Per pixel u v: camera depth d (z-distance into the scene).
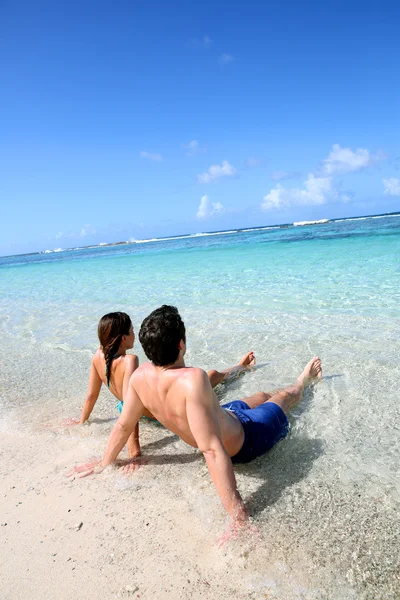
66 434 3.54
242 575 1.98
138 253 34.72
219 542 2.19
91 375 3.59
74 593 1.94
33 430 3.64
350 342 5.28
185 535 2.26
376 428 3.27
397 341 5.17
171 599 1.88
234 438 2.67
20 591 1.97
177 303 8.70
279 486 2.63
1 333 7.43
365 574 1.95
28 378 5.01
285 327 6.17
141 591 1.93
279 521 2.32
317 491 2.56
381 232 26.27
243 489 2.62
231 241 39.62
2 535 2.36
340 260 13.84
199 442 2.42
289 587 1.90
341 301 7.55
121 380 3.36
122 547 2.21
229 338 5.88
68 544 2.26
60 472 2.97
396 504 2.41
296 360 4.84
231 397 4.03
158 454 3.12
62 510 2.55
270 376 4.46
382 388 3.95
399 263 11.70
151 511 2.48
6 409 4.11
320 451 3.00
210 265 16.84
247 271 13.31
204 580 1.96
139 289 11.45
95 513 2.50
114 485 2.77
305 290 8.92
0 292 13.91
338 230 36.66
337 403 3.72
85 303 9.86
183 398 2.44
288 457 2.96
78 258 37.56
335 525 2.27
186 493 2.63
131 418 2.84
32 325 7.92
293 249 20.98
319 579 1.93
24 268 28.77
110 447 2.94
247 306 7.80
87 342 6.45
